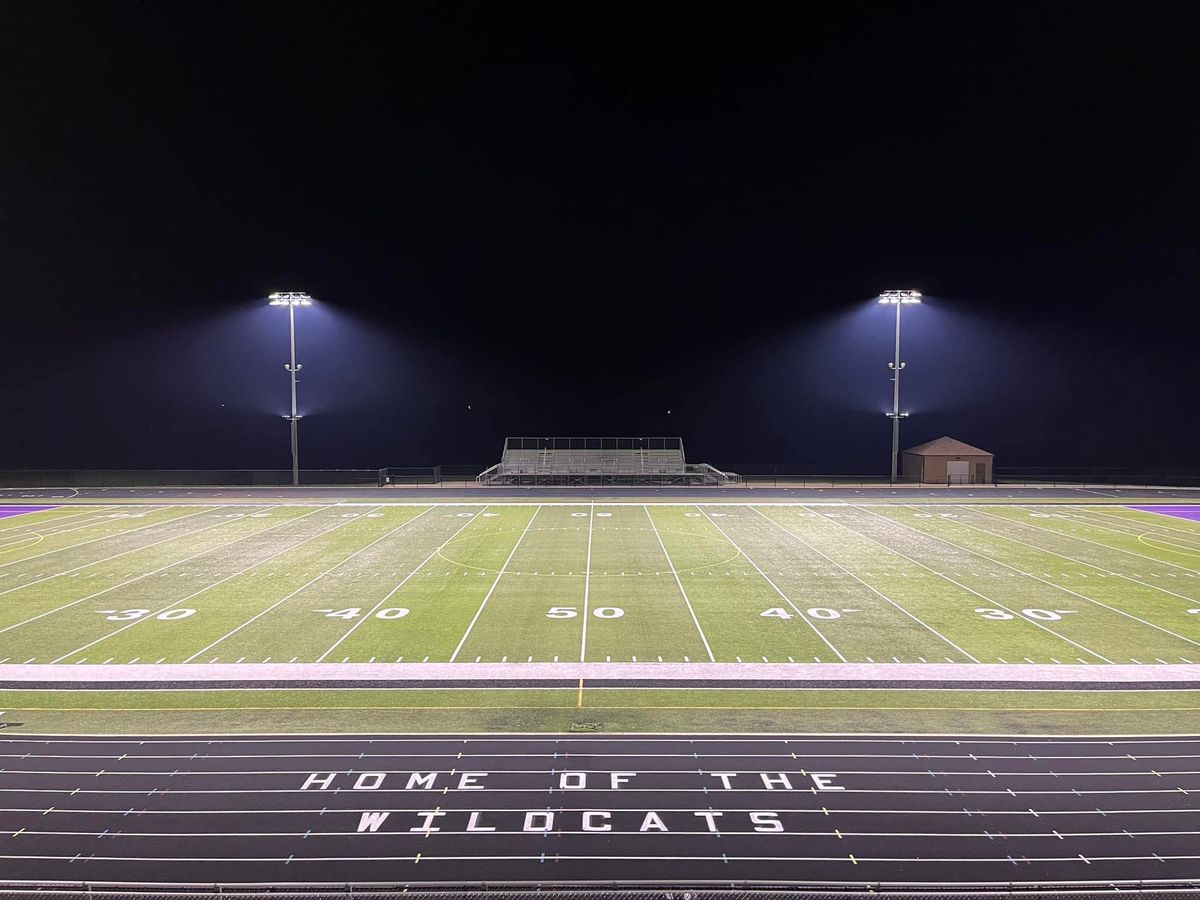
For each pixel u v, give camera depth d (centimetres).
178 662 1817
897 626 2083
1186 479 5641
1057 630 2045
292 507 4325
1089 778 1273
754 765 1313
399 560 2892
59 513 4097
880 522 3756
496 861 1066
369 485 5509
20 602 2320
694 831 1131
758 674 1736
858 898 1002
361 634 2022
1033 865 1059
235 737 1420
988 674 1734
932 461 5556
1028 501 4550
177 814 1172
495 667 1784
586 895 1004
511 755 1348
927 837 1119
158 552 3036
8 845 1101
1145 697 1608
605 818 1162
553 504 4447
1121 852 1086
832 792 1232
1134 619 2142
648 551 3052
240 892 1009
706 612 2217
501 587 2498
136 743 1395
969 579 2594
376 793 1227
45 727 1466
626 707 1555
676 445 6078
